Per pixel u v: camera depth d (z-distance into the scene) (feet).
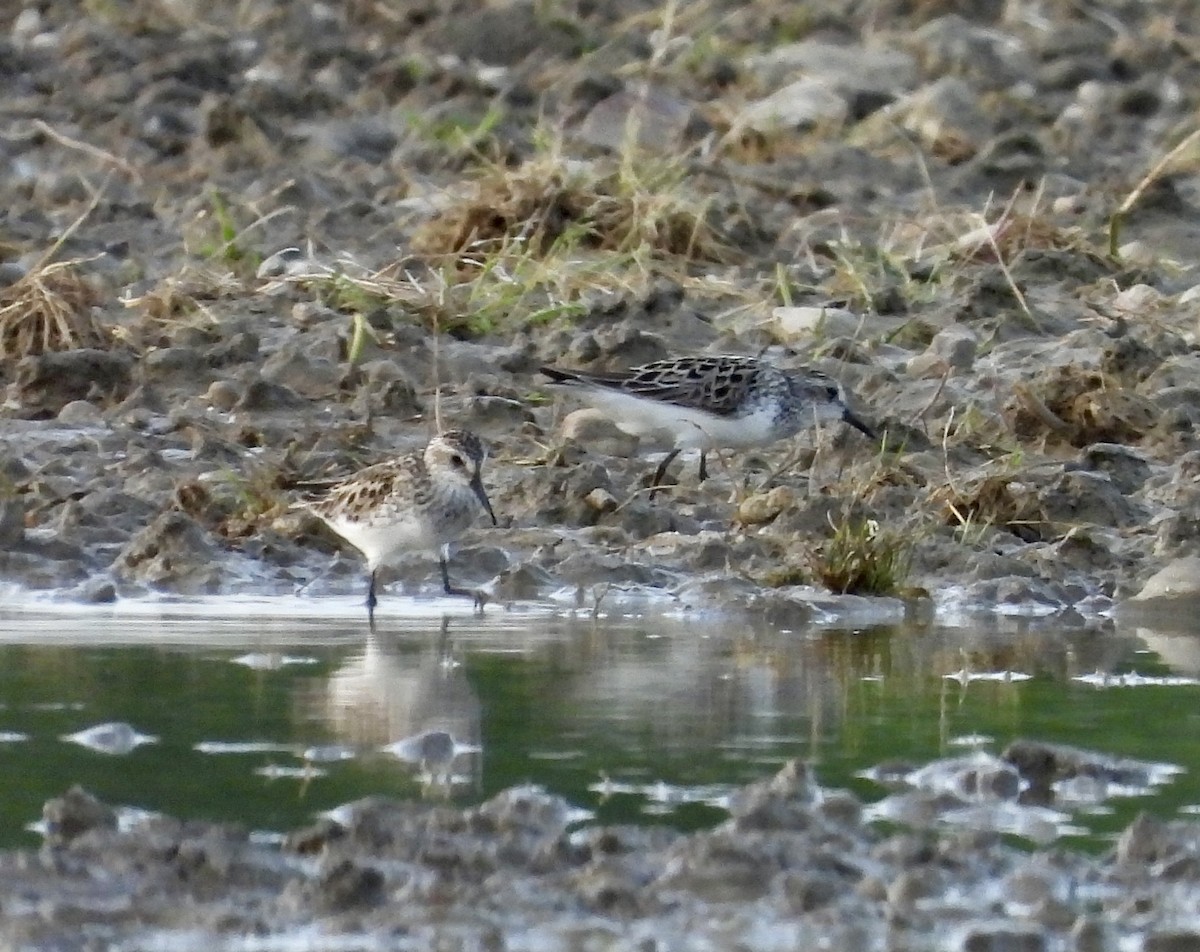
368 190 72.95
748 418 51.67
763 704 35.27
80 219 61.05
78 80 83.87
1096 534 47.16
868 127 81.00
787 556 45.19
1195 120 83.82
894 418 52.95
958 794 30.45
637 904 25.79
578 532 46.85
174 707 34.45
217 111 77.46
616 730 33.53
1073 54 93.71
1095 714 34.96
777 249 68.08
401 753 32.01
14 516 44.93
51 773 30.73
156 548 44.60
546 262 63.26
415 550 42.96
